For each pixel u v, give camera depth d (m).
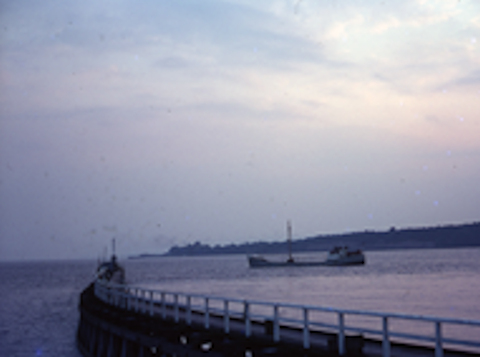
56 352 37.72
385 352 12.07
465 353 13.80
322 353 13.59
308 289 95.38
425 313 54.69
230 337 17.47
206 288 105.56
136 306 27.50
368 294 80.00
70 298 89.12
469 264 193.12
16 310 69.50
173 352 18.00
